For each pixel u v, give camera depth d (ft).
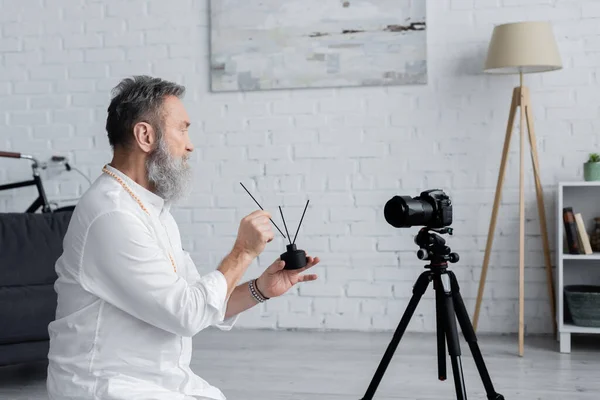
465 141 12.54
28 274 9.65
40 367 11.00
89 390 4.65
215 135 13.44
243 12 13.20
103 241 4.61
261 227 4.94
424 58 12.56
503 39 11.15
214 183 13.46
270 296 5.56
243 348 11.67
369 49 12.76
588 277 12.23
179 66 13.56
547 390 8.98
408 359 10.75
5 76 14.15
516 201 12.35
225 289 4.77
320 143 13.06
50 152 14.05
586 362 10.38
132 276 4.58
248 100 13.32
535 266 12.29
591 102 12.14
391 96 12.79
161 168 4.94
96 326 4.69
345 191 12.98
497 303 12.43
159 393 4.68
